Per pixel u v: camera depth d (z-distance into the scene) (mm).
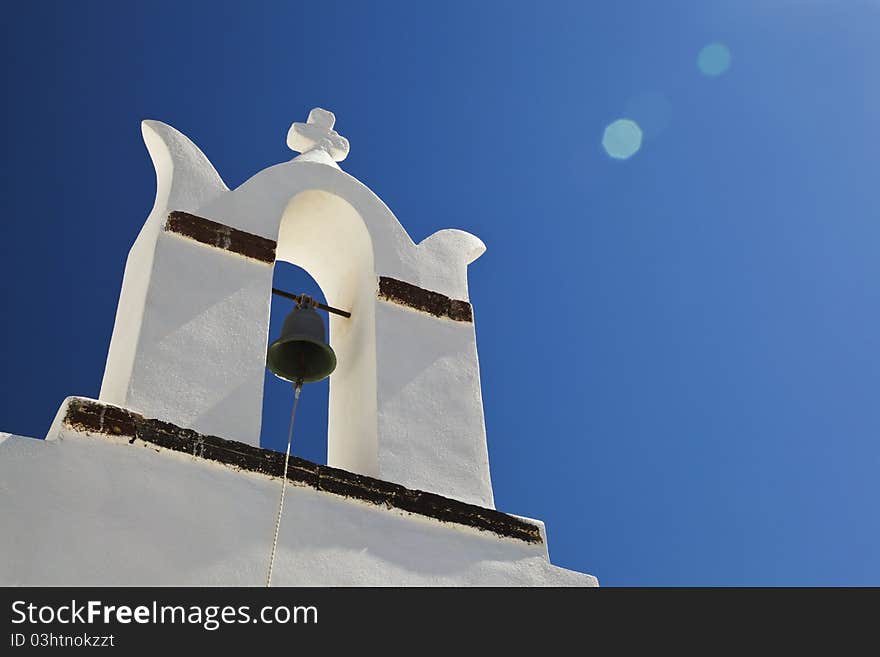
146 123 9258
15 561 6199
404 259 9516
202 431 7473
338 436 8859
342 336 9391
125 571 6453
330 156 10359
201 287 8281
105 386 8102
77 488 6605
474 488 8359
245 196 9047
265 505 7180
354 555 7270
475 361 9234
